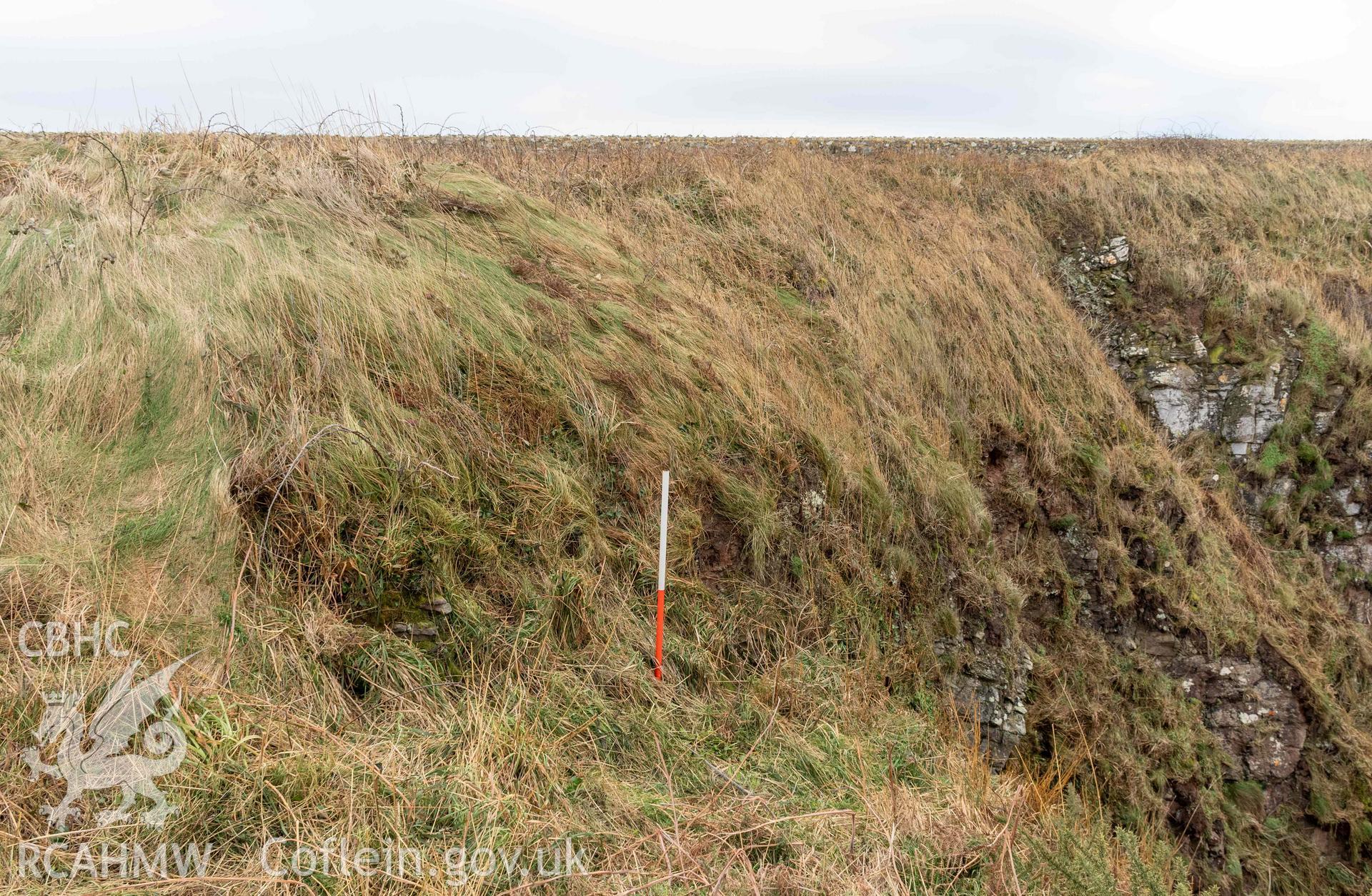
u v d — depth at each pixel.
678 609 5.73
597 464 6.02
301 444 4.82
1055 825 4.75
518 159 9.80
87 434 4.76
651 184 10.12
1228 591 8.45
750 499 6.38
